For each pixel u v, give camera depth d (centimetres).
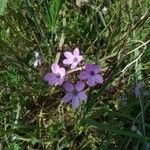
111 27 16
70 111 14
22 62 15
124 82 15
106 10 17
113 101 14
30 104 15
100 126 12
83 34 17
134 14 16
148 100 14
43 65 15
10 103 14
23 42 16
